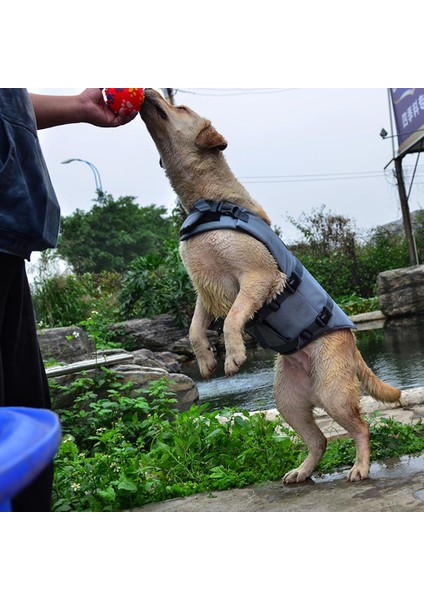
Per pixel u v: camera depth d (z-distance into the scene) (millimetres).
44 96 2500
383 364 7727
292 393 3461
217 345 11977
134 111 2816
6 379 2018
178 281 13375
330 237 21453
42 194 1866
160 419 4750
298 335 3260
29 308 2102
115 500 3281
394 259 20250
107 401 5008
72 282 15289
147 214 45656
